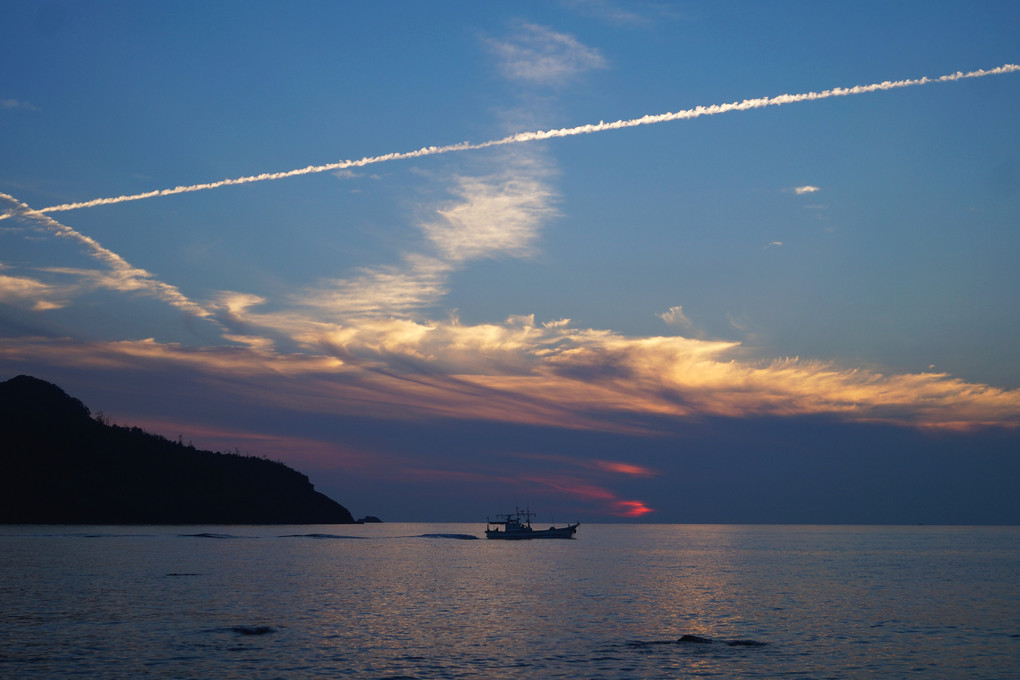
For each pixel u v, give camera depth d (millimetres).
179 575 115688
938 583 112750
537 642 60938
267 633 63688
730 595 95500
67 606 78938
